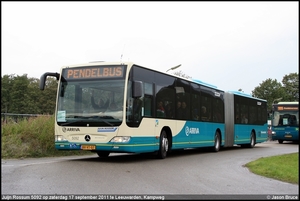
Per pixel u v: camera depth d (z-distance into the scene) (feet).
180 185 30.40
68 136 44.42
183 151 70.74
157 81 49.93
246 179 34.60
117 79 43.91
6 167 38.37
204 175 36.40
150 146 47.26
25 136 56.75
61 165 40.01
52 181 30.60
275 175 36.65
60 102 45.55
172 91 53.88
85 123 43.78
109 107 43.50
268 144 110.22
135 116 44.34
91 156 57.57
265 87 202.49
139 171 37.24
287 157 51.52
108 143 42.83
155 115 48.78
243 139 81.46
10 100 198.39
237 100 79.46
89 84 44.86
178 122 55.01
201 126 63.00
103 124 43.14
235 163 47.75
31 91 194.90
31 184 29.37
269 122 123.75
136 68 45.34
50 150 57.11
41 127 59.11
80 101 44.75
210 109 67.05
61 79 46.21
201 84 64.13
